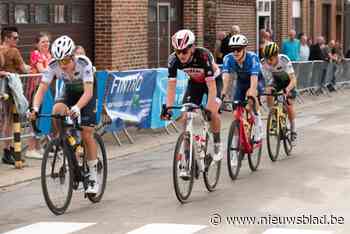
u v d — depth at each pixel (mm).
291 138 16469
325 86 33344
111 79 17406
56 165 11008
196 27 27922
